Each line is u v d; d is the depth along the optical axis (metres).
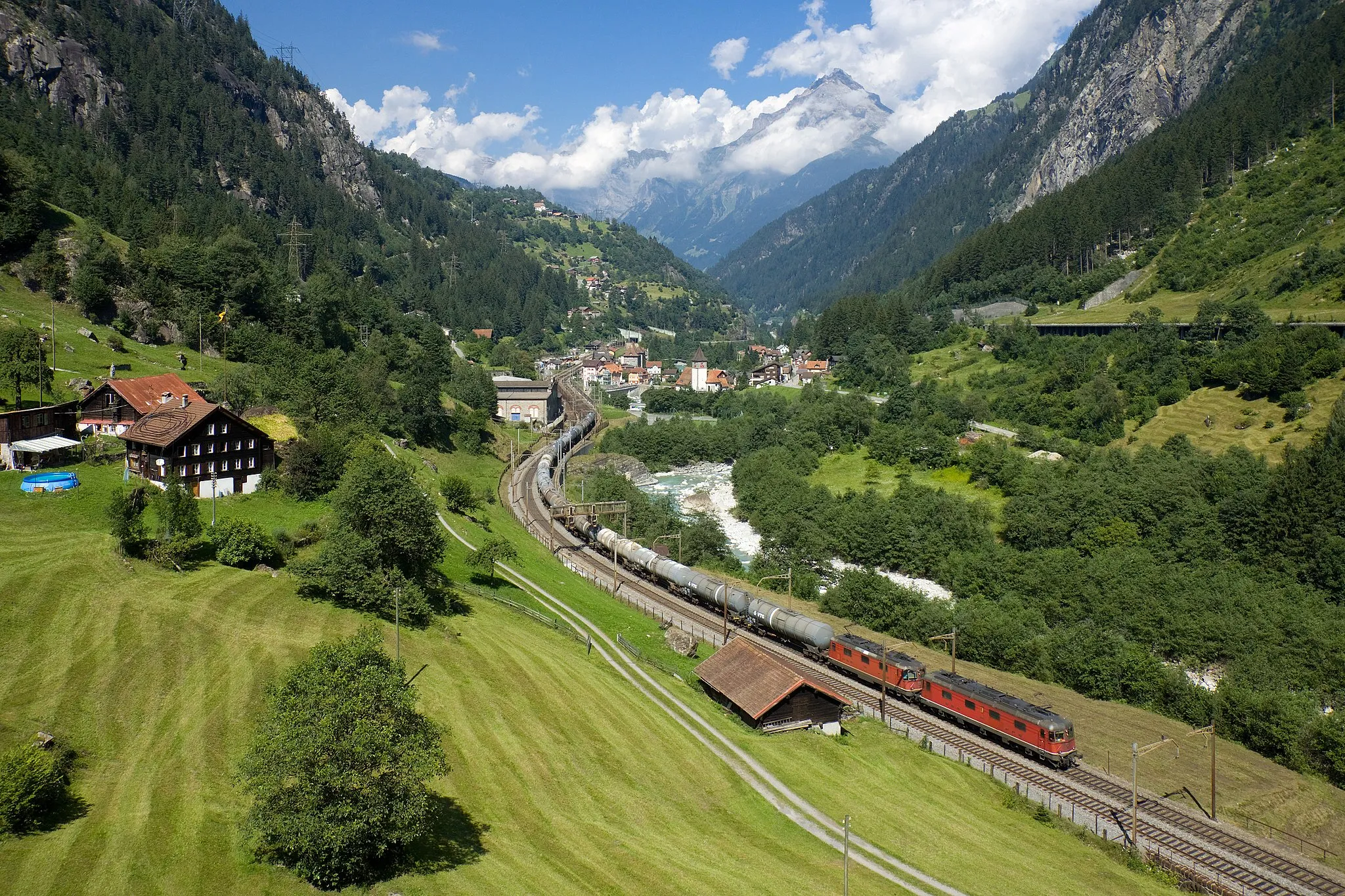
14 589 63.09
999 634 98.25
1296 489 115.44
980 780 67.06
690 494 186.75
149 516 84.62
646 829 52.75
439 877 43.69
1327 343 160.50
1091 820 61.53
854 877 49.56
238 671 59.50
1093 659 91.38
